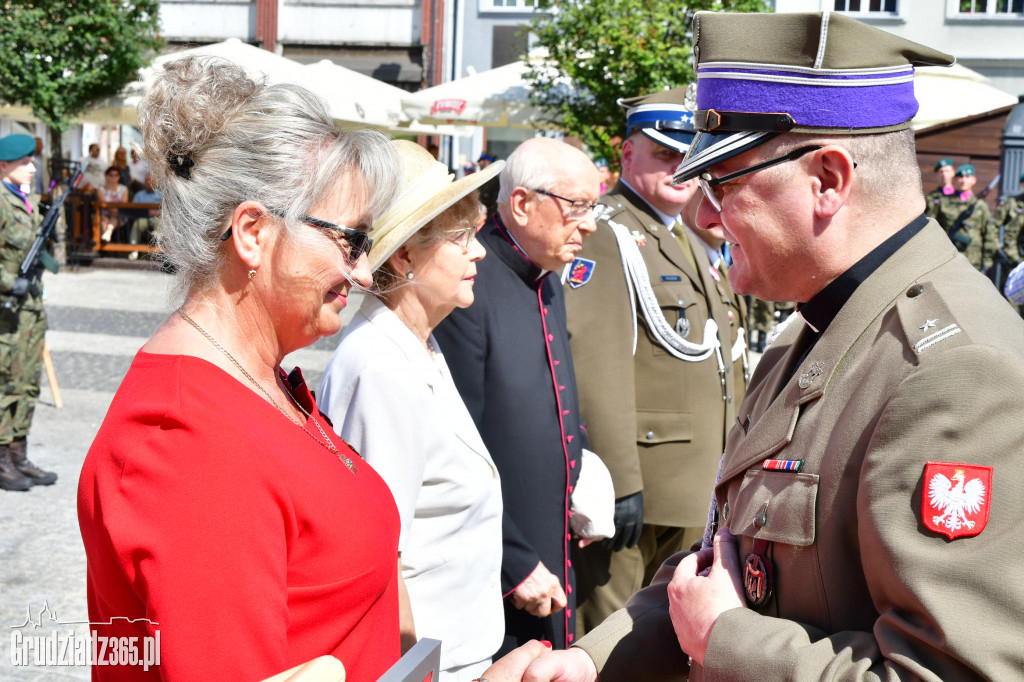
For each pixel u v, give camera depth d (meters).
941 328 1.27
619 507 3.03
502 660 1.70
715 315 3.41
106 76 13.57
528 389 2.58
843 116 1.39
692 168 1.49
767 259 1.47
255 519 1.20
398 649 1.51
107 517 1.15
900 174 1.42
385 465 1.91
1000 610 1.12
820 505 1.33
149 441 1.18
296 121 1.32
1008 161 13.03
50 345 9.08
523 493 2.56
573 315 3.10
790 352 1.58
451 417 2.09
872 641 1.23
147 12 14.26
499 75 11.04
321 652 1.32
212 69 1.35
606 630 1.67
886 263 1.41
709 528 1.67
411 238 2.11
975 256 11.27
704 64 1.50
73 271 14.45
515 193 2.65
